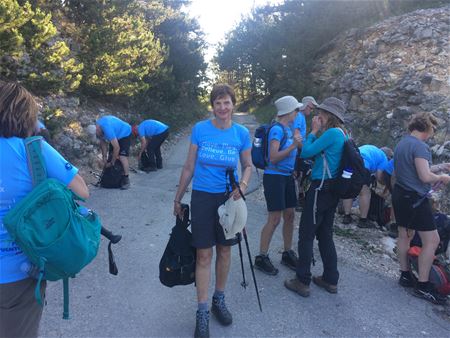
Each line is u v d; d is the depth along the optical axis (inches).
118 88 504.4
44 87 371.2
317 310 143.1
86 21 498.3
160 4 777.6
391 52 526.9
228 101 121.8
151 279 156.7
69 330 120.9
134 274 160.1
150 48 594.6
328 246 155.0
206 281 122.5
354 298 154.2
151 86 647.8
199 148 123.9
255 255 187.5
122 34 506.0
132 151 446.0
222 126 124.6
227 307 140.9
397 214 161.0
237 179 124.5
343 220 251.9
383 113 432.1
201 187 121.8
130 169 376.5
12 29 325.7
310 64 773.9
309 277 151.9
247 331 127.4
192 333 124.1
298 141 151.3
